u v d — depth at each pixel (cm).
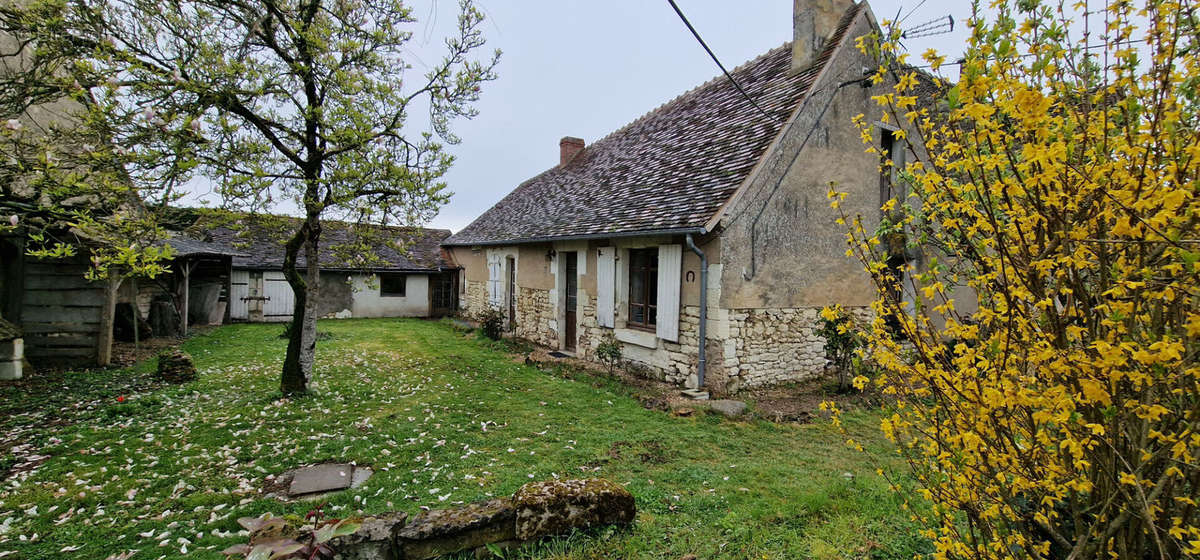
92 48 555
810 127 812
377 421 619
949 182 208
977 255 216
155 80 546
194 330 1409
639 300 953
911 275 234
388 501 412
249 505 400
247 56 633
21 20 559
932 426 220
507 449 534
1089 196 173
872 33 216
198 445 525
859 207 888
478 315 1535
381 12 705
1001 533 202
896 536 340
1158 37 175
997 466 208
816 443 561
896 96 213
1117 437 179
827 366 871
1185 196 149
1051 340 184
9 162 546
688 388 802
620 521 355
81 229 523
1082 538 191
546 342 1237
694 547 333
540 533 330
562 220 1168
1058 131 183
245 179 560
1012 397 178
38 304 874
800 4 900
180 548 338
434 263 2034
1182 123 177
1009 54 184
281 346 1171
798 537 346
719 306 748
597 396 763
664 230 773
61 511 387
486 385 826
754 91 993
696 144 998
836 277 873
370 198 705
